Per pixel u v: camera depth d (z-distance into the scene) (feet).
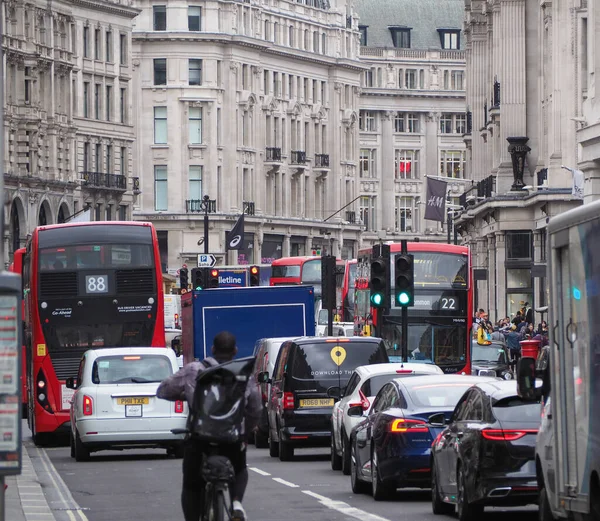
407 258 256.93
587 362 99.60
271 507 148.87
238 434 98.68
